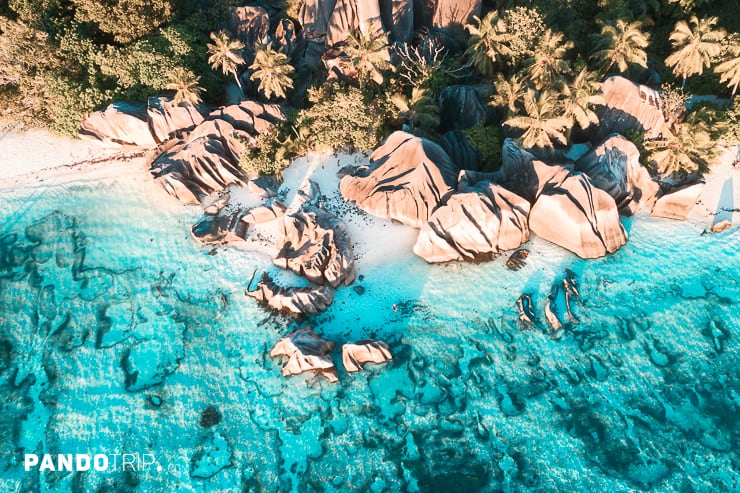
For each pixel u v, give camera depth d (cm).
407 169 3894
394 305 3638
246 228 4169
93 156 4812
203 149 4278
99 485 3095
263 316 3703
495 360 3353
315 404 3300
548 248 3766
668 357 3253
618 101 3966
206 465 3127
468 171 3866
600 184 3759
